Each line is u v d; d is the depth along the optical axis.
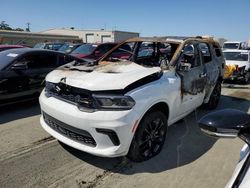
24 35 42.25
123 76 3.83
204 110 6.83
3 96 6.17
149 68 4.29
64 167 3.88
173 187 3.47
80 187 3.43
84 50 13.26
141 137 3.86
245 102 8.18
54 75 4.20
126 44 5.82
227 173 3.86
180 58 4.77
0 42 38.66
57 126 3.98
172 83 4.37
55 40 47.22
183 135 5.23
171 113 4.47
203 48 5.98
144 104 3.71
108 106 3.49
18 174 3.66
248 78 12.38
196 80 5.24
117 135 3.48
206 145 4.80
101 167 3.90
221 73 6.75
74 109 3.65
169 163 4.09
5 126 5.45
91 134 3.53
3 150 4.35
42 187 3.40
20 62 6.55
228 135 1.72
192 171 3.88
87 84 3.62
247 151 1.92
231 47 22.58
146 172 3.80
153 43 5.75
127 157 4.00
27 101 6.80
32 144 4.59
